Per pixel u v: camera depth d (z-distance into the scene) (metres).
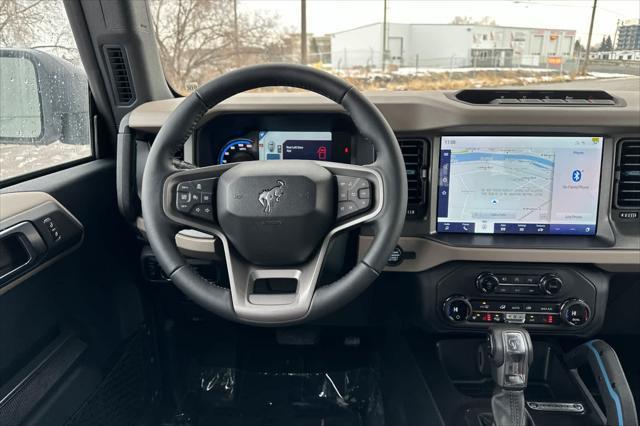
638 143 1.27
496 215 1.34
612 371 1.17
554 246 1.30
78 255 1.32
